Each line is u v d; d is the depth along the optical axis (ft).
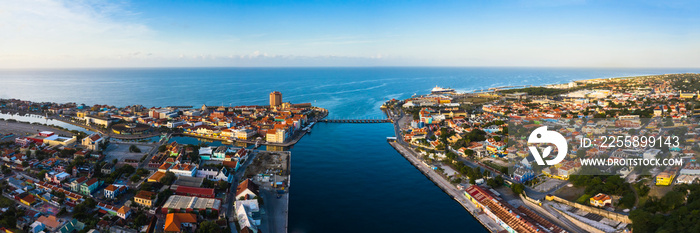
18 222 640.17
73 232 633.61
